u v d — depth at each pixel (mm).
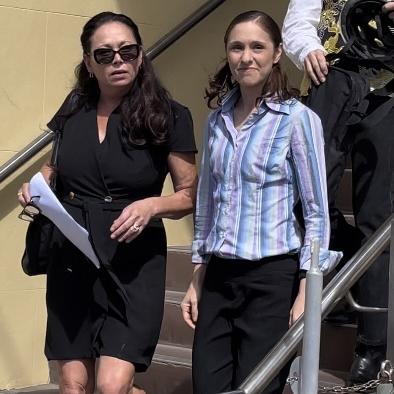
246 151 3502
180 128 3574
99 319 3541
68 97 3705
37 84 5332
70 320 3564
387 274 4137
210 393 3527
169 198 3541
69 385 3555
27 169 5281
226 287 3535
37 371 5363
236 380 3490
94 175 3529
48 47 5367
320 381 4305
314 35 4105
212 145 3635
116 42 3496
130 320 3459
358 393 4133
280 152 3463
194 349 3598
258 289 3453
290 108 3500
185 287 5285
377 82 4051
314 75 4004
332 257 3430
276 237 3447
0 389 5223
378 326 4129
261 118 3521
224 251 3494
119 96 3580
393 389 3256
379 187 4168
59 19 5402
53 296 3594
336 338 4492
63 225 3438
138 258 3520
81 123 3600
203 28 6094
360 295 4176
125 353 3420
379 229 3434
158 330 3533
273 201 3465
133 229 3404
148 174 3537
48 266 3629
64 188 3641
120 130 3521
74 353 3557
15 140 5266
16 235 5270
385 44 3992
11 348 5277
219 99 3689
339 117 3959
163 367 4633
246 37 3521
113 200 3527
